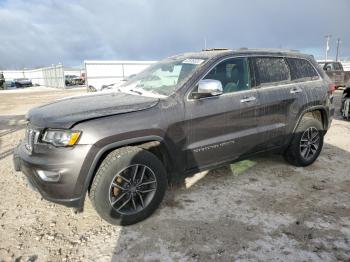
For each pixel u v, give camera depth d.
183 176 3.61
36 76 62.03
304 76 4.77
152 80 4.04
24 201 3.80
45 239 3.04
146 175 3.30
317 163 5.11
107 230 3.18
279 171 4.73
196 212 3.52
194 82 3.57
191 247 2.89
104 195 3.01
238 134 3.90
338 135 7.12
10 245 2.94
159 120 3.22
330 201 3.78
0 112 13.34
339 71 19.45
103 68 25.41
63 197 2.91
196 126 3.52
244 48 4.22
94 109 3.12
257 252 2.81
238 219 3.37
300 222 3.30
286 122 4.43
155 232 3.13
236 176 4.53
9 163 5.20
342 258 2.73
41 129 2.97
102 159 3.09
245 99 3.91
